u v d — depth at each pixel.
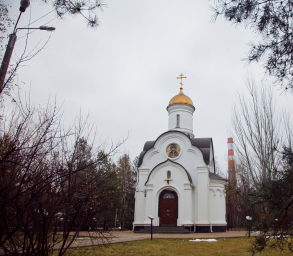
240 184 28.12
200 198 25.84
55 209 6.45
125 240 16.17
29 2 6.85
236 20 6.34
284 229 7.78
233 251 12.54
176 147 28.11
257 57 6.65
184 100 32.56
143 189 27.48
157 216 25.09
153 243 15.58
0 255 6.05
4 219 5.75
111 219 26.98
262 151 19.16
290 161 7.23
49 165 6.73
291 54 6.43
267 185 7.66
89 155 7.82
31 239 5.96
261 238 8.27
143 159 28.53
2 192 5.75
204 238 18.36
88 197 7.15
